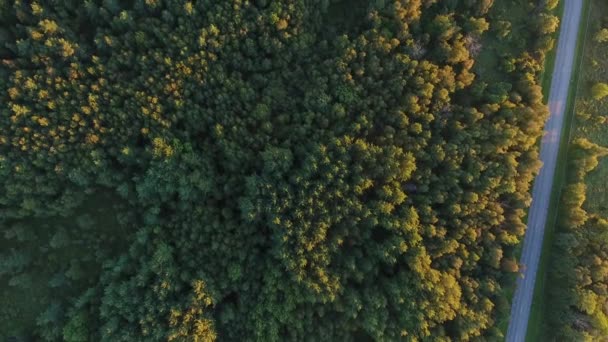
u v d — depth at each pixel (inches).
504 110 2699.3
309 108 2583.7
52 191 2439.7
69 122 2374.5
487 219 2711.6
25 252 2546.8
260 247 2640.3
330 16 2755.9
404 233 2571.4
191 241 2524.6
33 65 2388.0
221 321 2532.0
